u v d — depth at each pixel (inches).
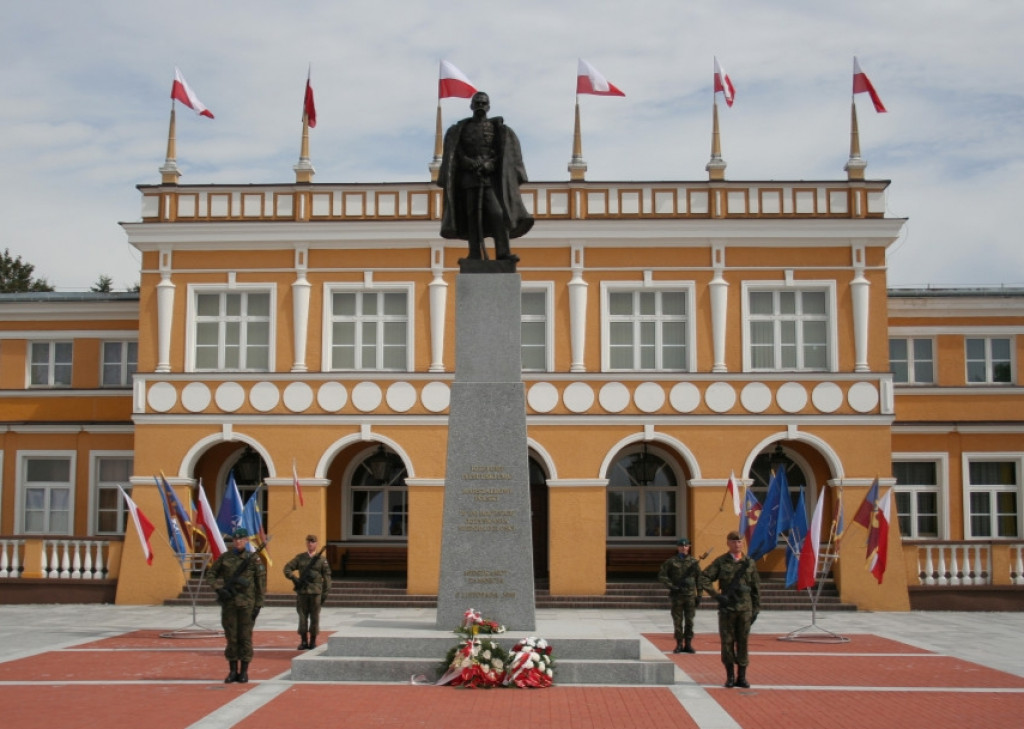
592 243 1194.6
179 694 591.8
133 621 997.8
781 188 1200.2
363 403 1177.4
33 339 1344.7
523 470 668.1
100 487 1316.4
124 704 563.2
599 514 1159.6
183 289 1205.7
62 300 1334.9
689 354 1184.8
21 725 511.8
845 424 1165.1
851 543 1145.4
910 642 868.0
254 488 1291.8
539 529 1285.7
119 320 1341.0
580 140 1222.9
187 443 1179.9
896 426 1291.8
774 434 1167.0
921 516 1299.2
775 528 920.3
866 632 940.6
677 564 787.4
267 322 1204.5
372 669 630.5
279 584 1160.2
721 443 1165.7
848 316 1185.4
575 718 527.8
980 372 1330.0
